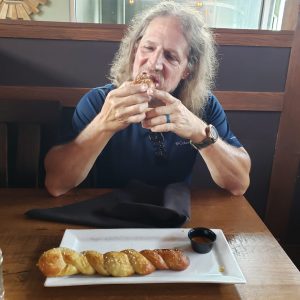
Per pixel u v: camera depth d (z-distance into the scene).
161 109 1.09
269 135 1.61
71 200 1.13
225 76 1.48
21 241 0.90
